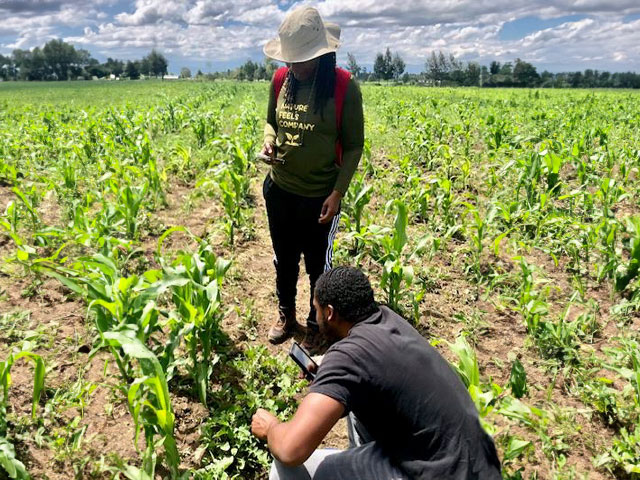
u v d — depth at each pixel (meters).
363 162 7.75
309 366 2.60
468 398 1.87
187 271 3.04
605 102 25.25
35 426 2.77
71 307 3.95
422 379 1.79
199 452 2.69
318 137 3.12
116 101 29.33
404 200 6.31
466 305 4.35
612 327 4.02
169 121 13.08
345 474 1.93
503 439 2.75
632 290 4.52
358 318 1.99
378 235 4.62
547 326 3.66
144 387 2.56
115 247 4.43
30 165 7.99
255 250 5.31
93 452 2.65
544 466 2.76
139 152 8.08
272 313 4.16
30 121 13.61
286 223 3.43
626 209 6.86
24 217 5.45
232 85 51.91
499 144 9.90
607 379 3.17
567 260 5.17
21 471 2.26
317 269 3.60
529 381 3.42
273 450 1.91
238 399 3.06
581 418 3.10
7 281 4.21
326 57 3.01
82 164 7.98
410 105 19.02
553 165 6.57
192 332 3.09
